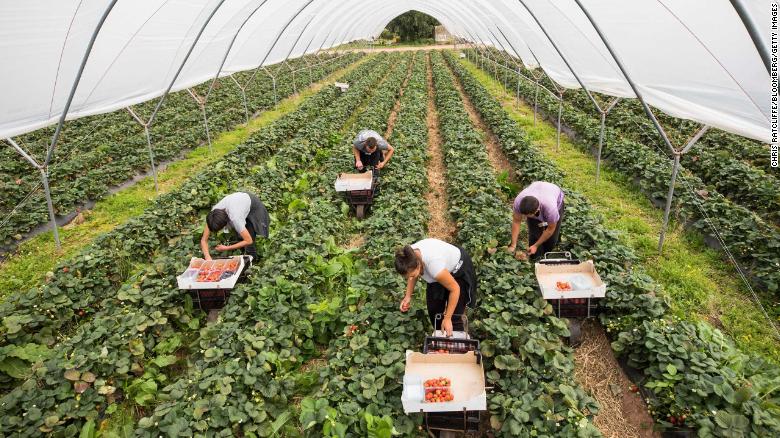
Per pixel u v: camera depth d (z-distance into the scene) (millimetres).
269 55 20688
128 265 8500
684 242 8930
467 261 5887
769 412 4801
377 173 11289
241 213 7664
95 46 8484
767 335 6570
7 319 6457
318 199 10633
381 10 45469
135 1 8484
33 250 9742
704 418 4754
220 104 22375
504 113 18391
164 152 15023
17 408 5281
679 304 7164
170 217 9891
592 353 6457
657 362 5594
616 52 8508
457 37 54594
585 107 20375
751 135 6422
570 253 7676
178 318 6930
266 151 15188
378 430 4598
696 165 12141
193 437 4859
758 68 5617
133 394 5758
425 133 16062
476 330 6293
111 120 20062
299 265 7656
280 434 5180
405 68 37219
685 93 7422
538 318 6340
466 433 5207
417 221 9266
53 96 8344
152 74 11445
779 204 9672
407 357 5180
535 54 15773
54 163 14570
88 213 11328
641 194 11031
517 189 10984
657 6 6625
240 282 7609
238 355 5922
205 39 12852
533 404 4922
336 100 22953
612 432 5383
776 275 7289
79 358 5734
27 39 6848
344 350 5926
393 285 7012
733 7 5184
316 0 19234
